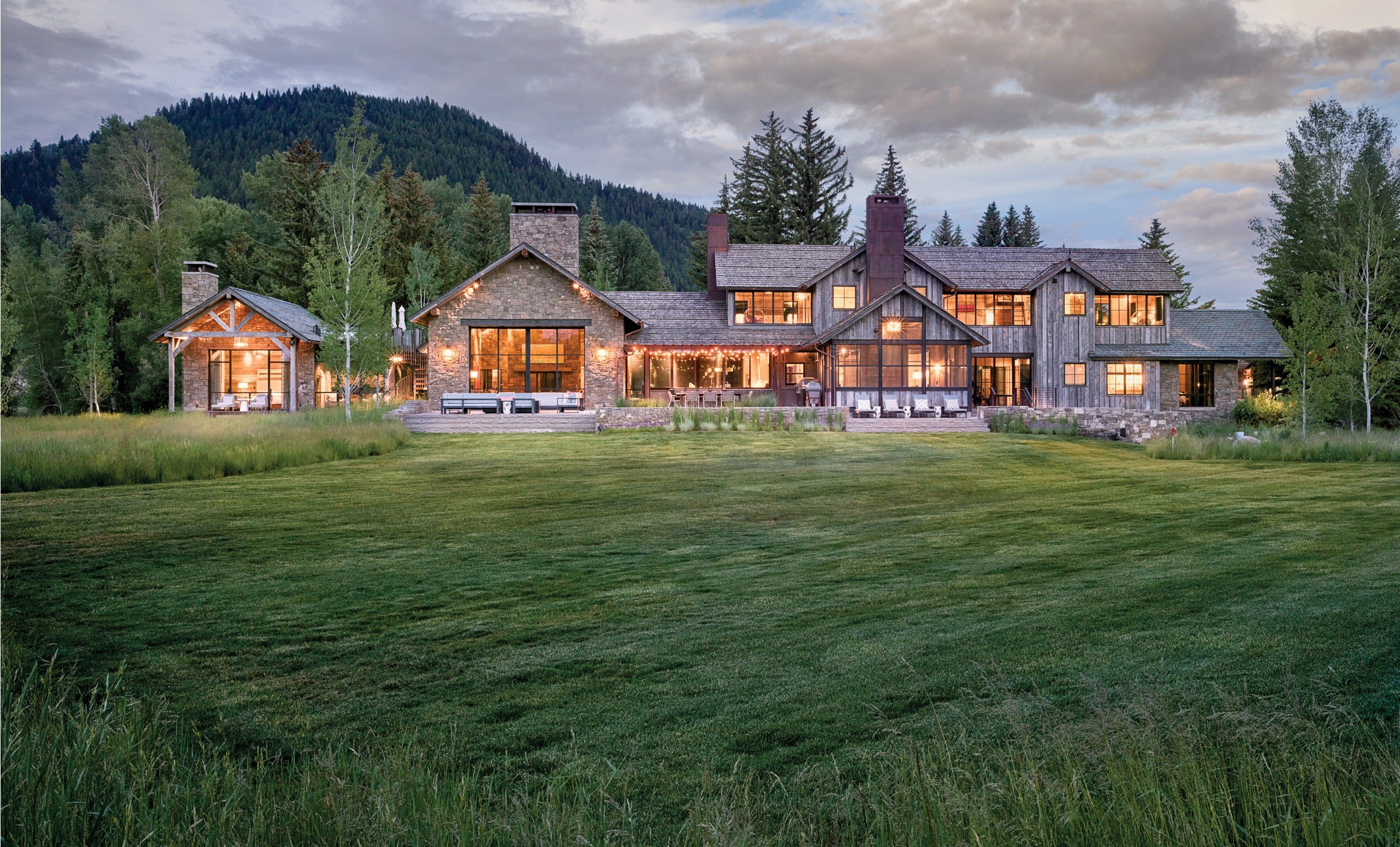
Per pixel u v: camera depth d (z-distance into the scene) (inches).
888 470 733.3
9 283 1615.4
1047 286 1424.7
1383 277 1052.5
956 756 175.8
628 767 184.1
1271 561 354.3
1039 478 680.4
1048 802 144.8
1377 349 1035.3
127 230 1946.4
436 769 182.4
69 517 494.9
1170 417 1059.3
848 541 429.1
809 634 272.7
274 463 739.4
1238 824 144.3
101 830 140.7
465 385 1317.7
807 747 190.9
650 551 409.1
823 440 986.1
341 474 702.5
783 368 1448.1
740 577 352.8
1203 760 157.2
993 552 392.8
